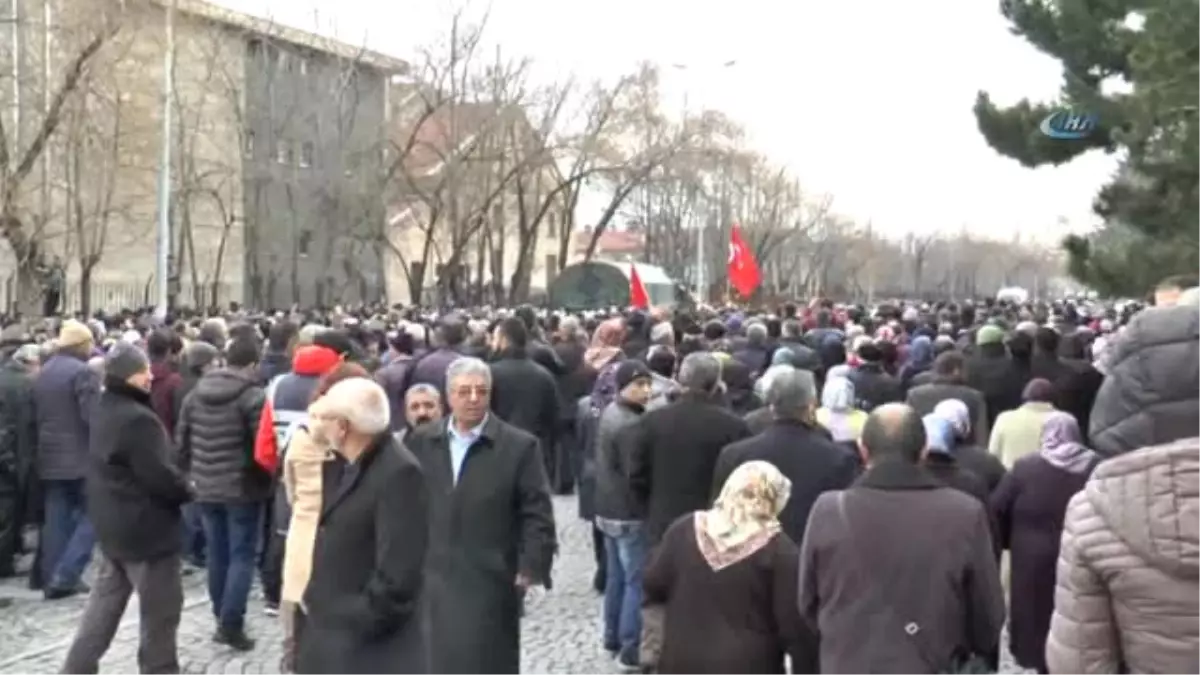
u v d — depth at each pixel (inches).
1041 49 773.9
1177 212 697.6
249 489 392.5
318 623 218.5
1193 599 120.3
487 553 291.9
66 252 1589.6
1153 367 128.0
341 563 218.2
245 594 394.6
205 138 2030.0
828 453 295.1
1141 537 121.7
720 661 226.1
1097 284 722.8
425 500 221.0
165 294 1334.9
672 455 339.9
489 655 289.7
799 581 220.7
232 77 1897.1
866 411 453.7
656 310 1059.3
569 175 2261.3
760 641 227.1
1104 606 126.5
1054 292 5876.0
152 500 331.0
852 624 209.2
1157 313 131.1
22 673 371.6
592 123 2119.8
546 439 564.4
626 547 374.3
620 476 372.8
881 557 209.5
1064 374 457.4
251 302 2026.3
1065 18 757.9
